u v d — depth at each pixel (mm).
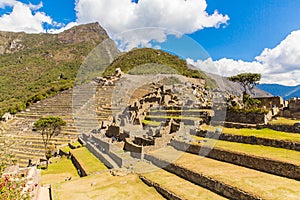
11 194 7152
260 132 16688
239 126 19031
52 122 25531
